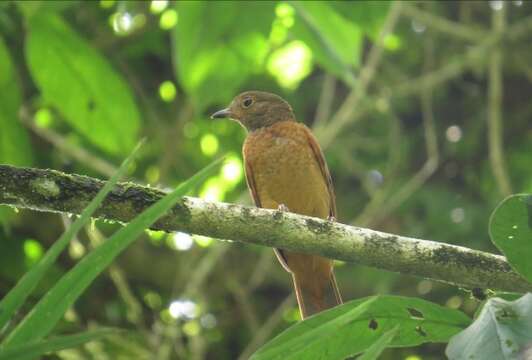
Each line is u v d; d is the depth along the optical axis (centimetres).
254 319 1378
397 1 1177
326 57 997
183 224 640
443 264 646
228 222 643
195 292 1300
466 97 1669
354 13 905
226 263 1494
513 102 1672
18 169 617
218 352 1536
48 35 923
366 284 1448
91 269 369
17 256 1327
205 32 923
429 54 1516
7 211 994
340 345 558
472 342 476
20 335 357
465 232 1505
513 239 530
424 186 1568
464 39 1508
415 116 1658
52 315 363
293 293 1304
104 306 1458
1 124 963
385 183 1412
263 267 1361
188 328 1359
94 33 1434
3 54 959
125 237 374
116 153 1015
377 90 1617
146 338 1276
